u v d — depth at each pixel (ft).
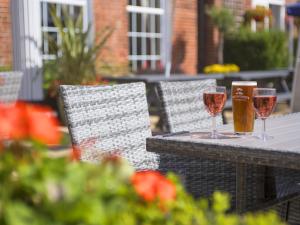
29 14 25.73
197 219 3.01
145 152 8.64
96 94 8.04
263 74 25.86
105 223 2.51
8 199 2.47
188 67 36.83
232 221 3.03
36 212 2.39
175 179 3.22
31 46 25.89
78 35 23.44
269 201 7.02
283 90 28.58
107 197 2.63
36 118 2.71
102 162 2.85
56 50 23.54
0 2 24.82
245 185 6.78
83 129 7.72
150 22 34.37
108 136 8.09
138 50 33.58
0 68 24.26
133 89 8.68
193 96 9.78
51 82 23.39
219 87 6.63
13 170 2.63
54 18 23.62
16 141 2.71
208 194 8.23
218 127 7.49
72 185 2.47
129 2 33.04
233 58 38.19
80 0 29.07
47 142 2.71
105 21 30.17
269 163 5.71
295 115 9.05
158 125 21.94
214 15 36.22
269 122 8.16
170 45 35.01
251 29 39.11
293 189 8.37
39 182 2.47
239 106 6.75
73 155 2.92
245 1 39.91
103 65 24.82
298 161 5.48
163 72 33.94
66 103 7.57
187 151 6.29
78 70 22.82
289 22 43.73
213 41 38.06
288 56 39.22
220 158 6.06
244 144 6.02
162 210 2.93
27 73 25.73
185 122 9.50
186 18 36.42
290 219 7.88
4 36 25.07
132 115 8.56
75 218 2.39
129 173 2.82
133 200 2.85
